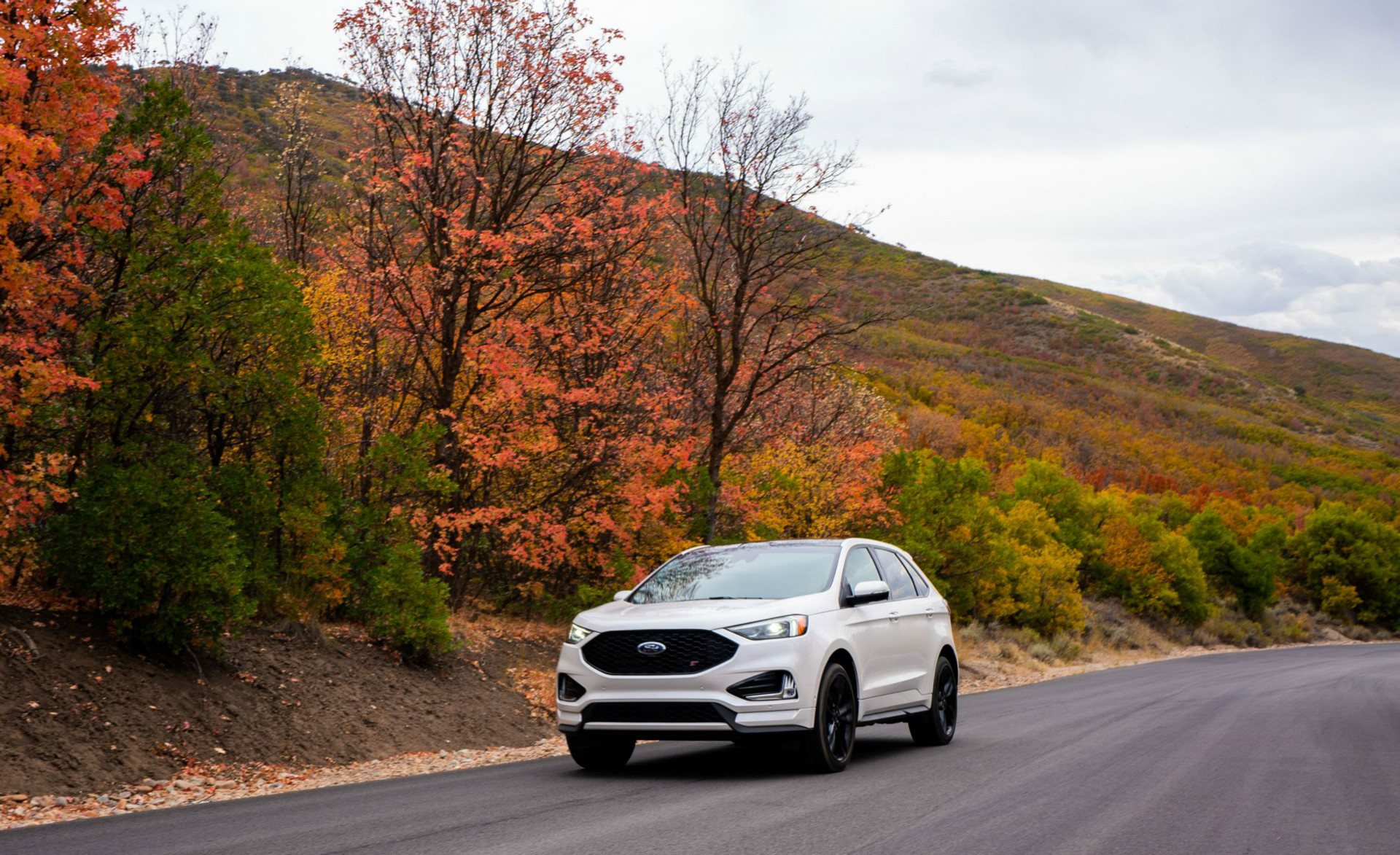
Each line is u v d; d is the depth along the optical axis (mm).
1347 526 91938
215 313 11211
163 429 11555
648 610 8180
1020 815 6344
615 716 7770
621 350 19047
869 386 33562
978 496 32750
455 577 17391
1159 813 6520
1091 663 41438
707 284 20453
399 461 14008
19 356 9188
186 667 10156
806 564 8969
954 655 10797
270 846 5473
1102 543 60656
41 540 9820
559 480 18016
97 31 9531
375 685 11992
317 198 21141
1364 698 17594
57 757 8078
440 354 18312
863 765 8680
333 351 17484
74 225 9727
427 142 17766
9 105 8781
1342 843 5723
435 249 17516
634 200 18469
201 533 9859
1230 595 76812
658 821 6031
